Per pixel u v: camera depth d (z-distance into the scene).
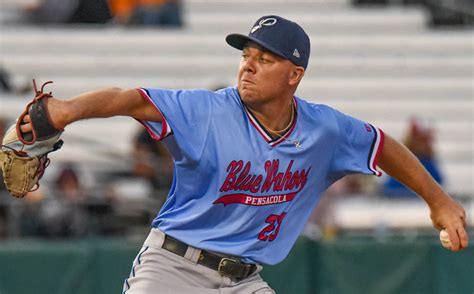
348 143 16.95
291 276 29.05
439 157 48.19
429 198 17.64
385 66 53.59
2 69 50.53
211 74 51.97
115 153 40.31
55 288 28.69
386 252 29.36
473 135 50.28
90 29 54.44
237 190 15.93
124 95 14.98
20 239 32.31
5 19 56.00
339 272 29.19
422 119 50.78
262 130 15.91
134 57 52.34
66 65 51.44
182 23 54.91
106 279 28.83
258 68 15.77
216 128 15.61
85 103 14.70
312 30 55.59
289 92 16.05
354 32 55.81
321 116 16.59
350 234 36.19
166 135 15.30
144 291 16.19
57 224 32.72
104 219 33.41
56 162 41.94
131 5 54.91
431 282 29.34
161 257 16.30
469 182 46.81
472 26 58.12
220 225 16.20
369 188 40.09
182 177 15.88
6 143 14.89
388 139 17.33
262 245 16.53
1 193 32.72
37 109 14.61
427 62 54.03
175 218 16.20
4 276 28.58
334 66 53.12
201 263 16.25
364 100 51.78
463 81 53.25
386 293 29.28
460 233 17.53
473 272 29.17
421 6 58.44
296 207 16.73
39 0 56.25
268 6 56.44
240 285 16.59
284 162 16.11
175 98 15.48
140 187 38.34
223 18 55.31
